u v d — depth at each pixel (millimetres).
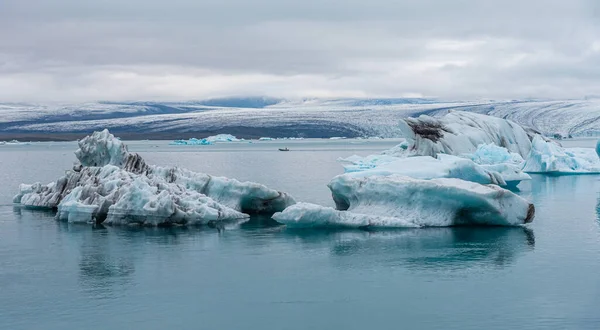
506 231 30312
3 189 54375
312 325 18578
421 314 19297
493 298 20562
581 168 63688
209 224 32906
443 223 31219
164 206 32188
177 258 25953
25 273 24062
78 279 23188
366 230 30609
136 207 32750
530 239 28625
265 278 23062
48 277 23500
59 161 107562
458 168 41250
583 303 20078
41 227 32625
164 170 38656
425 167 40719
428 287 21750
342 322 18781
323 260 25312
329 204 41438
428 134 68375
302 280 22750
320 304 20281
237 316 19344
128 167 38969
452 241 28141
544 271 23531
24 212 37844
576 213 36531
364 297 20859
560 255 25797
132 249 27500
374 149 174375
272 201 36656
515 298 20547
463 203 30938
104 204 33750
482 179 42500
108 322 18953
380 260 25172
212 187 37094
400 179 32219
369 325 18516
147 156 130000
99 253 26922
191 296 21156
